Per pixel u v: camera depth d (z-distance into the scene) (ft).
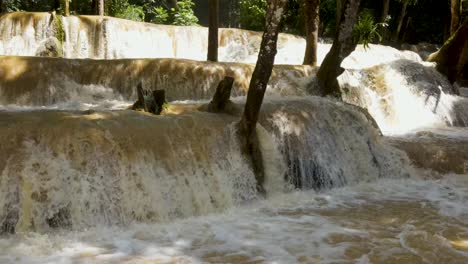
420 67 45.55
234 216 20.24
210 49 39.65
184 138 21.94
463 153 29.91
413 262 15.85
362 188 25.48
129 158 19.89
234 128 23.57
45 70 30.89
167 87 33.22
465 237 18.33
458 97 46.52
